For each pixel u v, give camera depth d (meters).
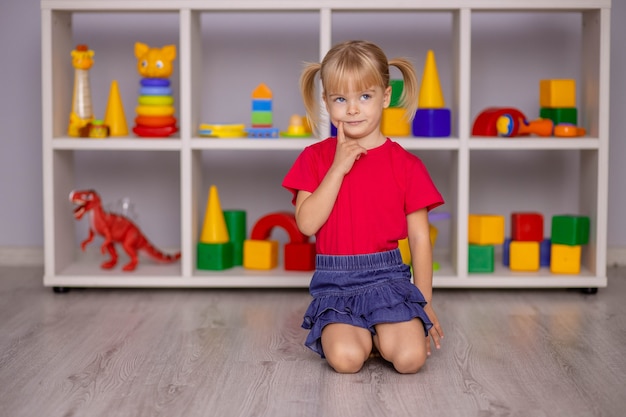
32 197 2.78
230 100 2.74
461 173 2.25
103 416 1.34
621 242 2.76
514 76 2.73
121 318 2.02
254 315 2.05
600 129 2.25
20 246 2.79
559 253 2.33
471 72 2.73
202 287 2.39
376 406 1.38
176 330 1.90
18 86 2.74
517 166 2.76
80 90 2.32
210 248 2.38
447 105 2.72
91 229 2.41
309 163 1.67
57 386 1.49
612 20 2.68
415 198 1.63
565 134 2.28
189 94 2.24
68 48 2.40
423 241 1.66
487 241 2.34
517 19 2.71
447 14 2.70
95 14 2.71
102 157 2.78
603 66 2.24
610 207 2.75
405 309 1.57
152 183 2.79
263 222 2.42
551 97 2.35
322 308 1.59
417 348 1.53
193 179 2.32
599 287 2.40
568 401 1.41
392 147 1.66
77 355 1.69
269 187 2.78
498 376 1.55
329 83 1.57
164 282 2.31
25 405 1.39
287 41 2.72
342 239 1.61
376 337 1.61
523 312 2.08
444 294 2.30
